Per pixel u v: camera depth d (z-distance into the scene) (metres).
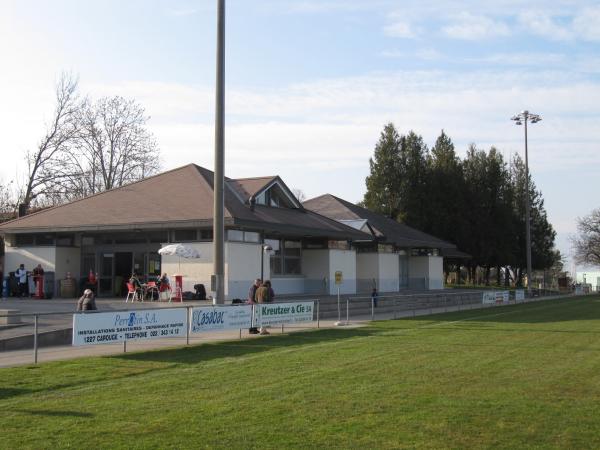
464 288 65.56
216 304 19.39
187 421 8.36
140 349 16.22
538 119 58.00
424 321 26.34
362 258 46.00
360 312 31.47
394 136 72.00
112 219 30.06
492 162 74.94
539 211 84.38
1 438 7.50
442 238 71.06
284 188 35.88
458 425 8.20
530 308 37.84
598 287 94.44
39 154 50.47
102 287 32.16
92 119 53.50
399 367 13.10
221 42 20.08
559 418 8.59
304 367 13.10
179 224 28.20
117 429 7.94
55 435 7.64
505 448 7.19
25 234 32.91
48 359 14.35
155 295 28.66
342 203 50.22
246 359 14.32
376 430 7.94
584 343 17.78
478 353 15.47
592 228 91.31
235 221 27.62
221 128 20.02
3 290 31.59
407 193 70.75
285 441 7.42
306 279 38.41
